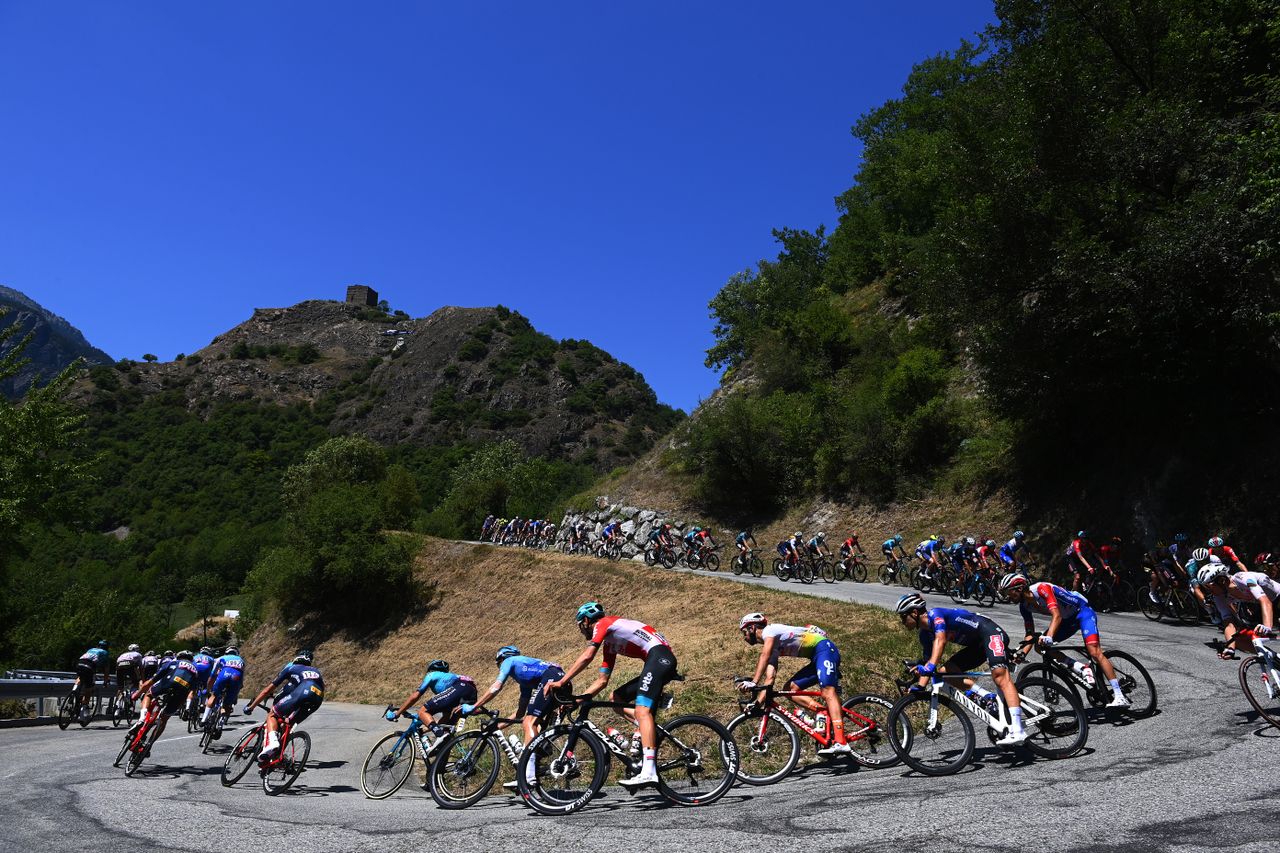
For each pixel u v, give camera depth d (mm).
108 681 17594
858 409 30391
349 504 41250
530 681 7230
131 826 5957
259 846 5207
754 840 4578
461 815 6117
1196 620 13453
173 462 122938
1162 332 17062
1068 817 4547
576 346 176250
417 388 159000
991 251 19250
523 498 56969
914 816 4820
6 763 9961
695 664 12172
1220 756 5684
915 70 41875
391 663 33750
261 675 38062
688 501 36531
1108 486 19922
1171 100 18016
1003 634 6320
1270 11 17734
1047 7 20625
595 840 4863
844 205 49625
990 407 23031
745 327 50875
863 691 9609
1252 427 16938
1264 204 14141
